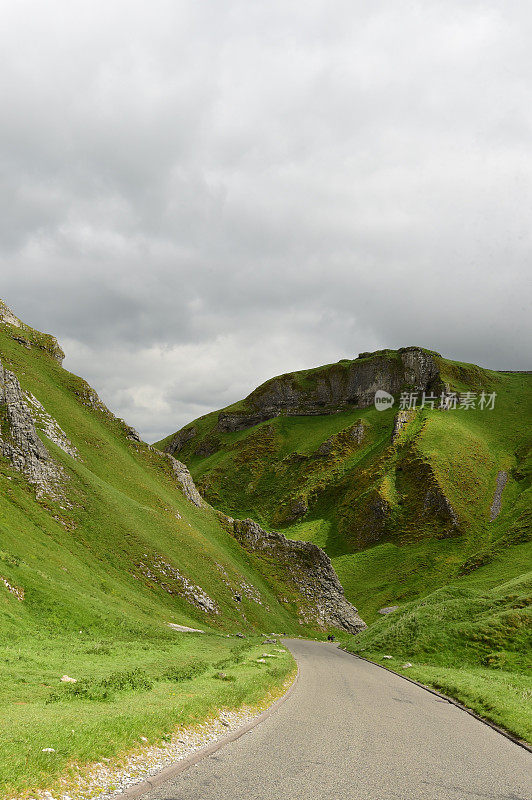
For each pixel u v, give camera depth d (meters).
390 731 15.00
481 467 186.88
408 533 164.38
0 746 8.70
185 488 112.06
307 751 11.77
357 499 186.62
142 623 44.72
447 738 14.88
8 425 63.47
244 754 11.10
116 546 63.66
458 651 38.22
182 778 9.16
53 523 57.19
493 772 11.66
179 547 77.56
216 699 15.30
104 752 9.39
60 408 92.12
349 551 169.25
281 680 23.34
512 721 17.69
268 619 81.38
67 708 13.36
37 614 33.31
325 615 100.19
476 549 147.25
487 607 44.41
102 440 94.56
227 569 85.12
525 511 153.75
